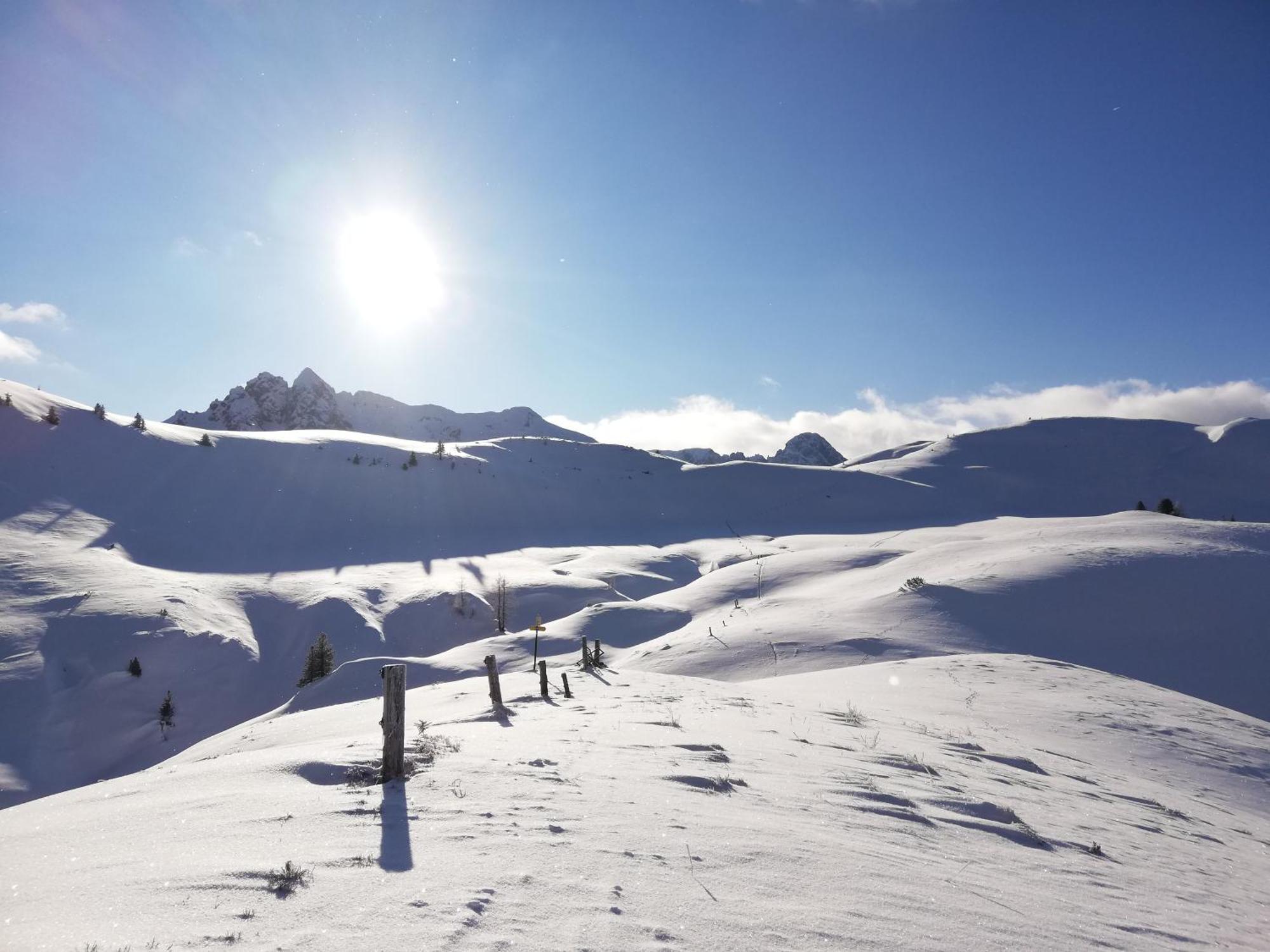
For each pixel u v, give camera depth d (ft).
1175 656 139.23
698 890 13.28
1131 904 17.46
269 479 591.78
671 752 27.73
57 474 495.82
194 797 19.62
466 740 28.86
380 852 14.57
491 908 11.84
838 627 146.82
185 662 284.00
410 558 492.13
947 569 205.57
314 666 267.39
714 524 649.20
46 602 308.60
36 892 12.47
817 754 30.81
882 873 15.64
